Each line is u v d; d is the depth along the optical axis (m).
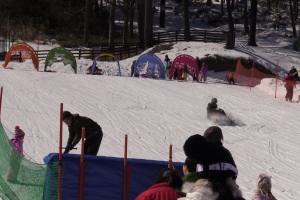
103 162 10.27
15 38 60.44
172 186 6.34
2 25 63.19
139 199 6.17
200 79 40.78
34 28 63.41
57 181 10.07
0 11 65.62
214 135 7.70
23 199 10.42
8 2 66.00
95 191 10.25
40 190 10.07
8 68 38.44
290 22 79.94
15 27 62.75
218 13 81.00
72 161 10.19
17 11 66.12
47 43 60.50
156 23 76.94
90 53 50.88
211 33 59.34
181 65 39.28
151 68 38.66
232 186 6.00
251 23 59.09
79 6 68.44
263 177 9.73
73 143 13.71
